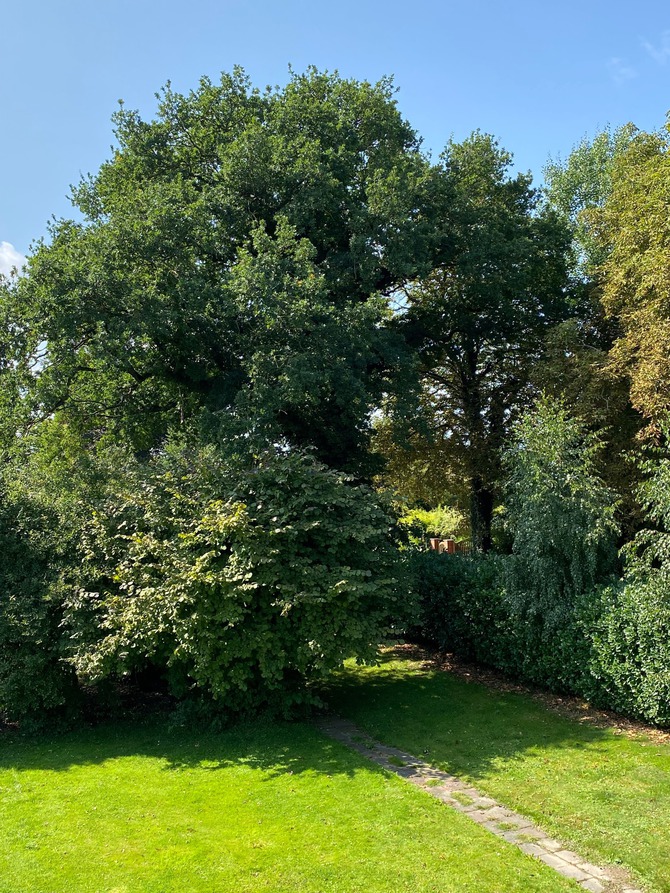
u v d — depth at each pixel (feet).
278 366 41.63
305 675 28.22
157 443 55.42
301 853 16.69
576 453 30.89
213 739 26.84
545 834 17.74
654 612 24.16
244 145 47.16
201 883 15.39
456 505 85.25
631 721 27.09
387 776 22.02
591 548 29.43
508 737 26.13
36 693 27.84
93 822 18.98
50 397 44.11
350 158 51.11
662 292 41.11
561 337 54.49
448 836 17.46
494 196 64.49
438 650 42.27
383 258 48.62
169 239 44.50
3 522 29.43
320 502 28.22
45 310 42.01
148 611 25.84
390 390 50.19
